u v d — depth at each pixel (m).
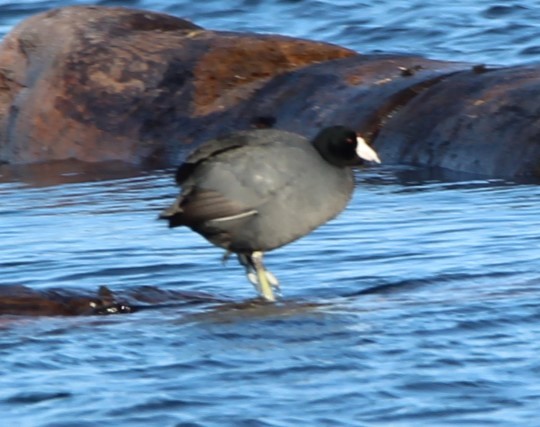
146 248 14.16
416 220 14.96
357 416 8.82
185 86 20.62
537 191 16.17
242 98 20.14
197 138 19.91
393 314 11.10
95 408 9.08
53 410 9.07
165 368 9.90
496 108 17.98
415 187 16.95
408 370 9.66
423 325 10.73
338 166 11.94
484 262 12.86
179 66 20.84
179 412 8.97
